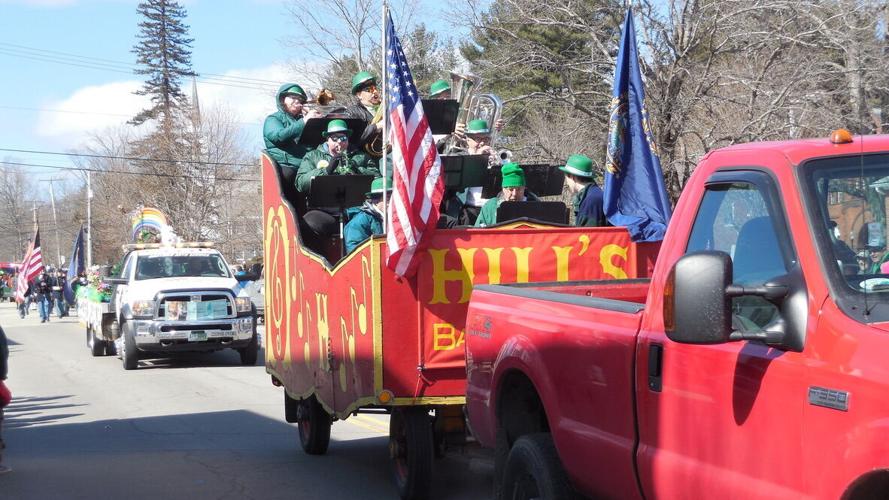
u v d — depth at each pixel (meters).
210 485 8.09
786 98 18.58
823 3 18.75
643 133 7.75
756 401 3.31
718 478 3.48
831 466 2.96
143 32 75.62
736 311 3.59
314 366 8.39
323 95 9.95
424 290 6.85
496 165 9.35
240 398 14.04
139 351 18.97
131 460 9.30
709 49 20.27
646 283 6.29
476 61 23.55
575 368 4.53
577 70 21.67
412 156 6.83
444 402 6.88
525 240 7.10
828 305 3.12
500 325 5.40
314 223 9.48
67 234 108.00
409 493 7.11
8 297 77.56
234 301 18.41
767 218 3.52
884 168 3.46
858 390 2.88
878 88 16.83
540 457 4.79
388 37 7.20
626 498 4.14
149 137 55.69
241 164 49.28
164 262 19.33
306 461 9.19
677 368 3.75
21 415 12.66
